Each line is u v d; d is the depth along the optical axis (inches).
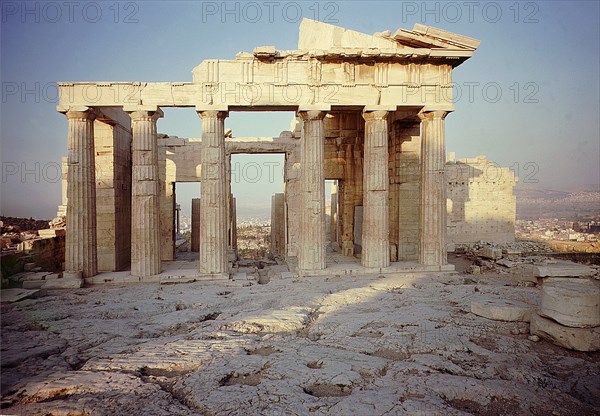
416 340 422.3
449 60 842.2
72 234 793.6
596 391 316.8
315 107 815.7
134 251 804.6
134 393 301.6
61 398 300.0
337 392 313.4
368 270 837.8
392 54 807.1
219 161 815.7
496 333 451.2
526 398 300.2
